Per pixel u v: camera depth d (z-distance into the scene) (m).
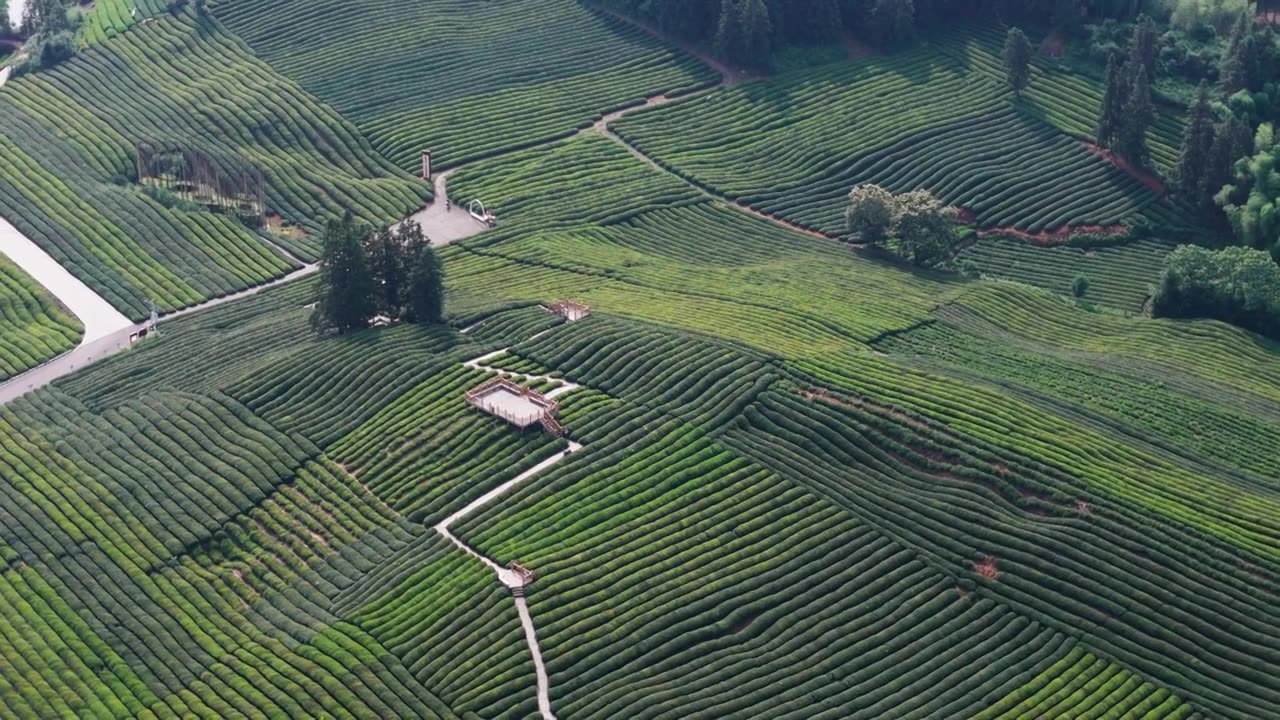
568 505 129.00
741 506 129.88
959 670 117.75
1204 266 176.12
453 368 146.50
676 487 132.00
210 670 117.81
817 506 130.62
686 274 175.88
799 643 118.62
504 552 123.94
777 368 147.00
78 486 136.88
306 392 145.25
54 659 120.19
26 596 126.50
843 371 147.25
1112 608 122.31
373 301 155.00
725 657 117.00
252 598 124.62
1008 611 123.00
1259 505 134.62
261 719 112.50
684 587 121.56
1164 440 144.62
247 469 136.00
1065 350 166.38
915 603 122.94
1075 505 131.38
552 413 138.62
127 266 175.75
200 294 172.38
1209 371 163.00
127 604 125.00
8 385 155.50
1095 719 114.62
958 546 127.19
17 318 166.62
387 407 142.00
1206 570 125.88
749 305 164.88
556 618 118.25
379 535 128.12
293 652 117.88
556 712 111.81
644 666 115.94
